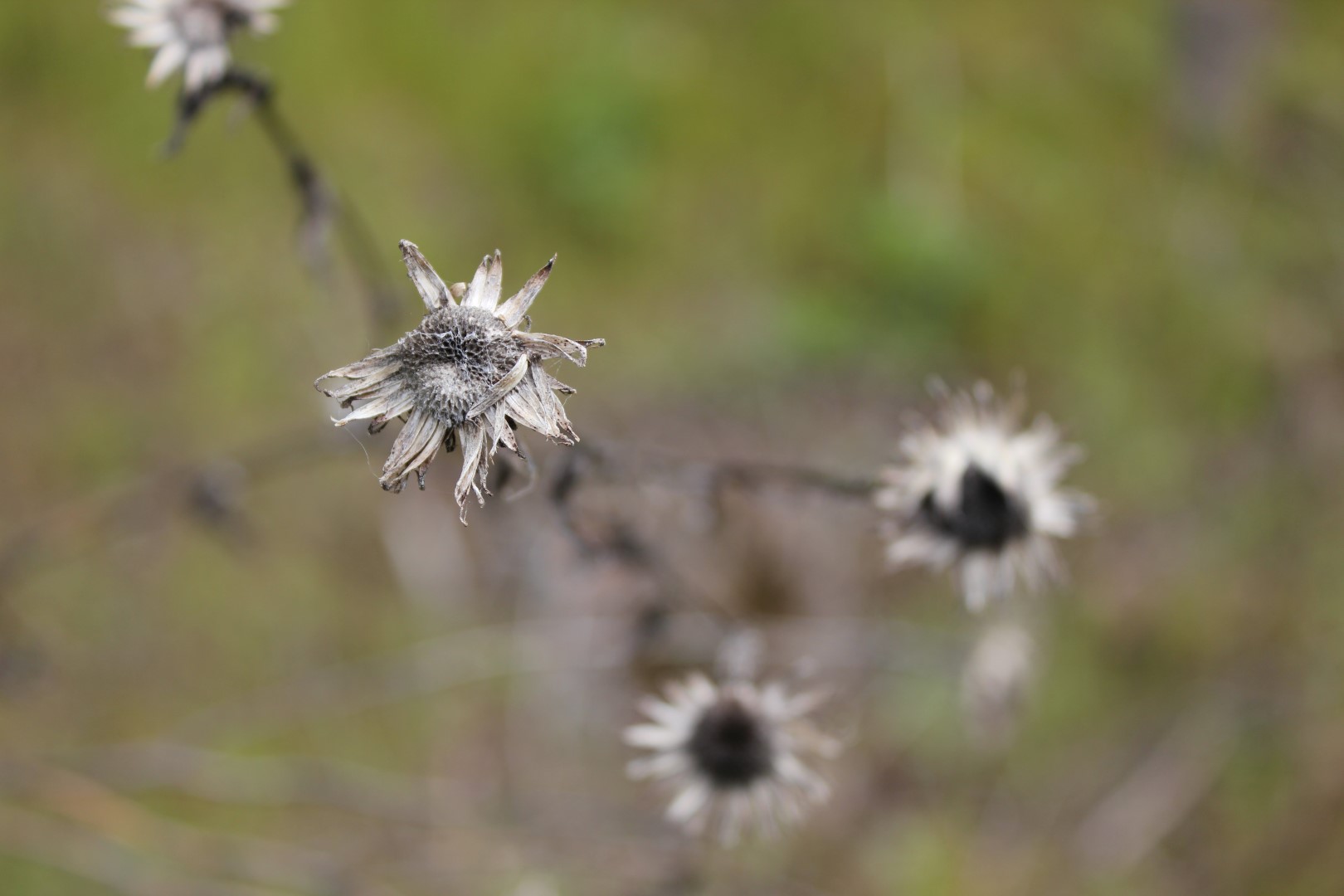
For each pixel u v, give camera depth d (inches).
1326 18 32.1
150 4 21.7
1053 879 26.1
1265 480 28.6
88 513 24.8
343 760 25.2
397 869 25.0
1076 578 27.5
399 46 26.3
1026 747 26.6
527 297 20.4
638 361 26.8
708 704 22.8
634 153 27.2
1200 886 26.2
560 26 27.3
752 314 27.7
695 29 28.2
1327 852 26.3
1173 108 30.7
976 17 30.0
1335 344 29.5
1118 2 30.9
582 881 25.3
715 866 25.4
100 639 24.9
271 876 24.7
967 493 22.1
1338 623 27.7
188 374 25.5
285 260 25.8
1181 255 29.8
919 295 28.0
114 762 24.6
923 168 28.9
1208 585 27.8
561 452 21.9
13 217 25.3
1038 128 29.8
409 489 25.7
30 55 25.5
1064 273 29.1
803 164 28.5
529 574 25.7
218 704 25.1
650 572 23.5
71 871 24.5
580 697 25.8
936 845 26.0
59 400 25.2
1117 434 28.4
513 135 26.7
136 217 25.6
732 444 26.8
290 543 25.4
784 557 26.4
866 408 27.8
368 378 20.3
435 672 25.5
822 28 28.9
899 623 26.3
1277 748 27.0
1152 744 27.0
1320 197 30.7
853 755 26.1
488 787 25.4
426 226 26.1
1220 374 29.2
